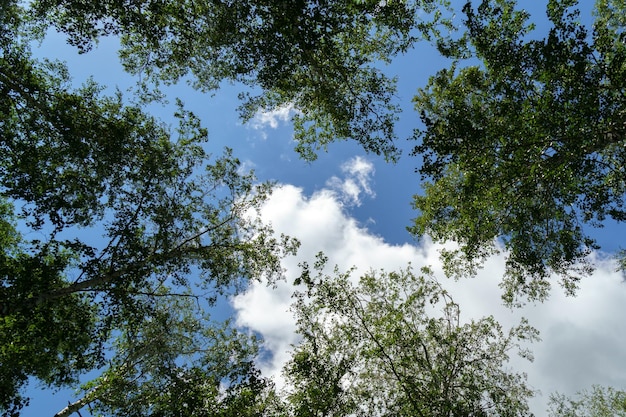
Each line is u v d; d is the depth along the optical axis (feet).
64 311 39.01
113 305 39.06
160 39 43.57
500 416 49.60
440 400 49.39
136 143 43.16
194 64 48.06
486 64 38.34
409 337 53.67
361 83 52.16
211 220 50.14
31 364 35.83
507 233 47.47
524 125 34.32
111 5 39.60
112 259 39.01
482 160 37.22
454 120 37.88
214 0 39.88
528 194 39.34
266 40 41.22
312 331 53.36
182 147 46.32
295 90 51.39
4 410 32.32
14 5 41.04
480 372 53.26
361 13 42.78
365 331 53.26
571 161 35.04
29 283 33.68
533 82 37.47
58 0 40.04
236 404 40.42
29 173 37.32
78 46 41.34
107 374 43.78
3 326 32.37
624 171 39.68
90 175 40.91
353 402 50.29
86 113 41.63
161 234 43.55
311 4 37.83
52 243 36.47
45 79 41.70
